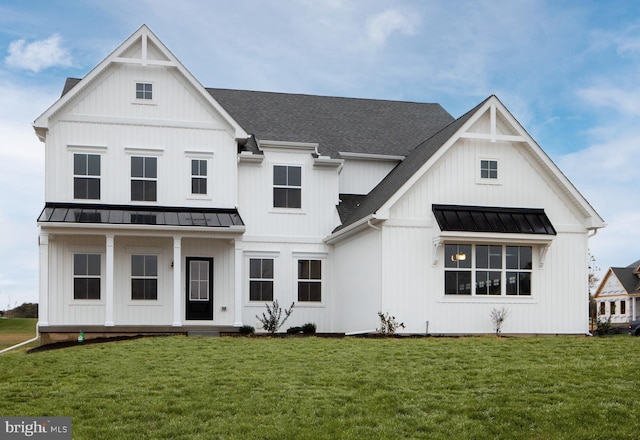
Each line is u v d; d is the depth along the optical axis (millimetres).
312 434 9484
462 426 9836
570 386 11766
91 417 10344
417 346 16625
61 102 21781
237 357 15242
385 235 20516
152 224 21297
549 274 21672
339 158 26062
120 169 22359
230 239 22812
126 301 22219
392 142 27906
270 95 29891
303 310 24406
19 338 25812
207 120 23219
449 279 20828
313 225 24766
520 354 15148
